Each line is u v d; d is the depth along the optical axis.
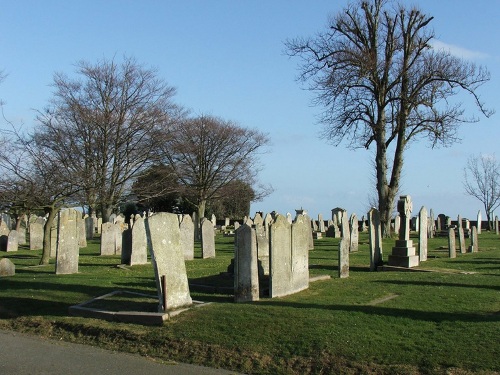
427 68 30.44
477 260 21.11
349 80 30.80
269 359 8.73
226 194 55.81
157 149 43.38
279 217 12.73
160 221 11.23
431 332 9.21
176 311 10.94
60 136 32.09
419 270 17.86
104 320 11.05
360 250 26.61
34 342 10.20
